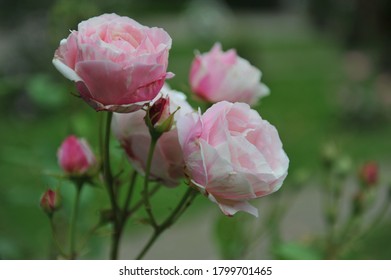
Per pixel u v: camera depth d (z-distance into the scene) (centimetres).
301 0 1056
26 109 356
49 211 68
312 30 909
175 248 218
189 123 60
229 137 58
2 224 167
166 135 63
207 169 58
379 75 584
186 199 62
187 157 59
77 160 68
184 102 65
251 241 89
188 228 235
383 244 191
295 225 237
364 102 450
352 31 732
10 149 99
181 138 59
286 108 486
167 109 60
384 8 693
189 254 214
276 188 59
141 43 58
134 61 57
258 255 115
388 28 696
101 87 58
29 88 112
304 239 90
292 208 254
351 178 234
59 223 81
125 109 59
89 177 69
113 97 58
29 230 183
